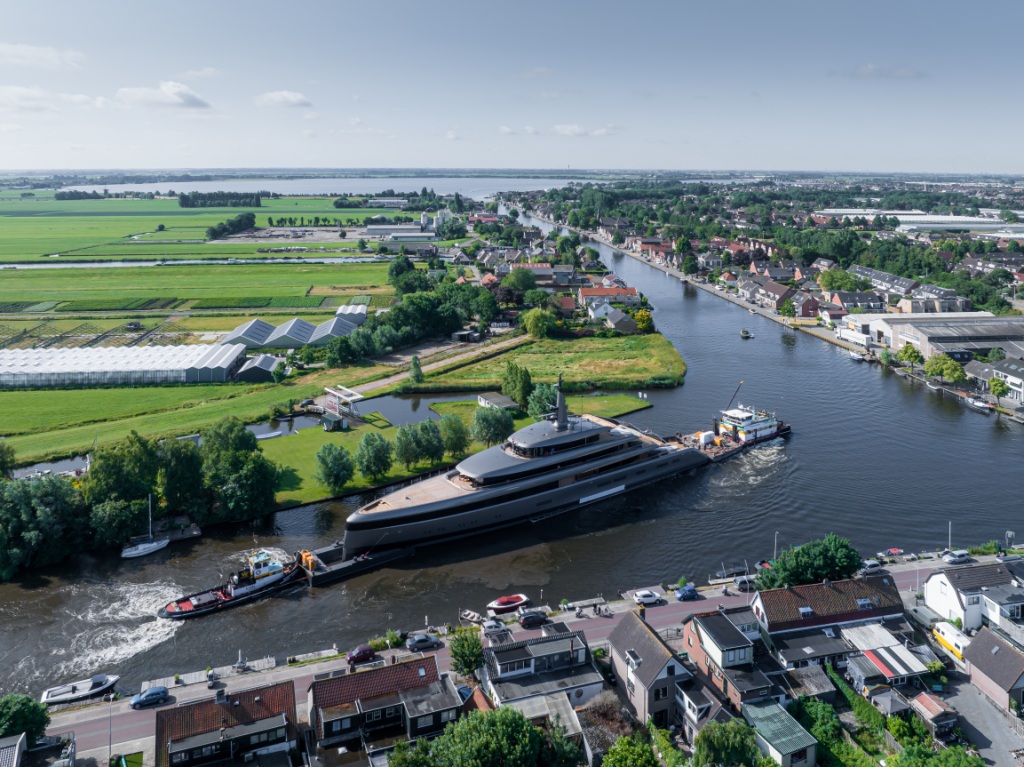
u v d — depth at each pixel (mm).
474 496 113438
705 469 138250
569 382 185125
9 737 64375
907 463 138625
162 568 104375
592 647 82438
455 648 75688
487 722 62000
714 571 103312
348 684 69812
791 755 64188
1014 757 65312
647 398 177500
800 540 111188
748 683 71750
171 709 65312
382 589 100625
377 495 126188
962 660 77938
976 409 167875
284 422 162375
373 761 64062
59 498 106938
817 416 165375
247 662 82000
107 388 185000
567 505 122875
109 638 88938
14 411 165625
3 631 90125
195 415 161625
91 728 71062
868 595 84312
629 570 104375
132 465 112875
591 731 67438
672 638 84188
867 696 72438
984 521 115625
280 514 119938
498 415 142500
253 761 64188
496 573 104375
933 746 66188
